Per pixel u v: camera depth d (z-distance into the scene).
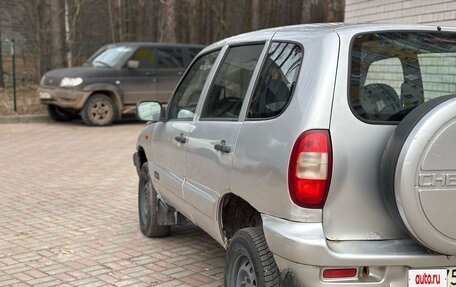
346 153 2.87
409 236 2.88
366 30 3.12
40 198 7.17
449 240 2.73
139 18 23.45
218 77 4.16
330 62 2.95
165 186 4.90
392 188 2.75
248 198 3.29
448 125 2.67
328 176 2.84
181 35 24.56
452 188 2.70
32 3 19.08
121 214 6.47
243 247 3.31
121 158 10.23
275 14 28.59
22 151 10.81
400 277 2.86
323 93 2.90
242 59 3.88
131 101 15.02
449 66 3.33
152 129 5.28
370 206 2.91
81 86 14.33
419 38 3.25
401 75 3.14
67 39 19.64
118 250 5.21
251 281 3.29
